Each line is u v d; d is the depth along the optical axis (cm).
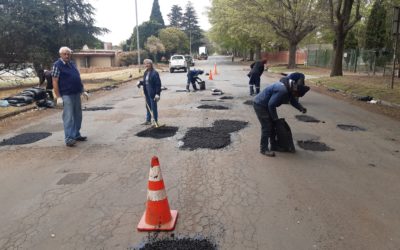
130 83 2314
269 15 2994
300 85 583
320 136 769
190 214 407
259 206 427
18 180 528
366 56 2600
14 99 1217
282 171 547
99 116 1045
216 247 339
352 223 385
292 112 1080
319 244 343
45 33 2019
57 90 695
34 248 345
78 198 459
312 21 2706
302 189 477
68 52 699
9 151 687
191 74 1673
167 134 792
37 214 416
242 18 3162
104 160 617
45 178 534
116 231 373
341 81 1877
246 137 759
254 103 627
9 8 1873
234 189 479
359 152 650
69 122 707
